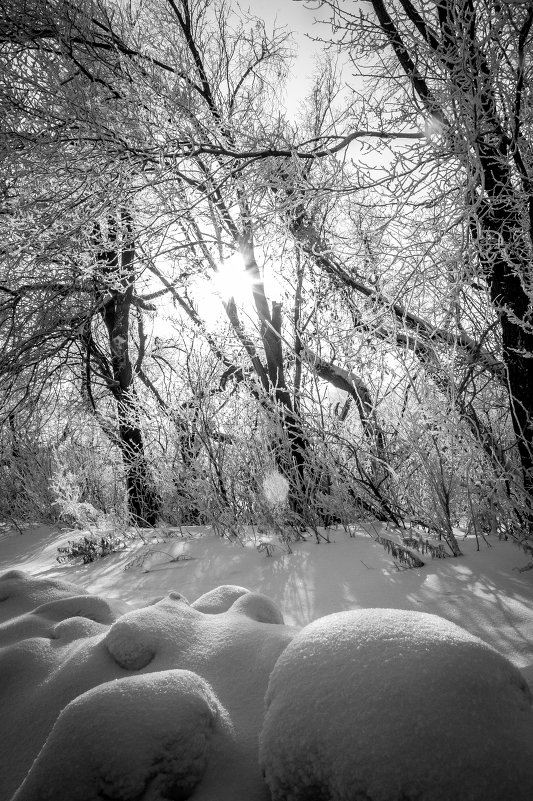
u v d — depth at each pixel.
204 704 1.48
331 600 3.08
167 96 4.19
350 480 4.74
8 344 7.66
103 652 1.97
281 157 4.12
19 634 2.37
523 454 3.90
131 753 1.33
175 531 5.82
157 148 4.17
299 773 1.30
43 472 8.20
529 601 2.72
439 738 1.21
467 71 2.99
